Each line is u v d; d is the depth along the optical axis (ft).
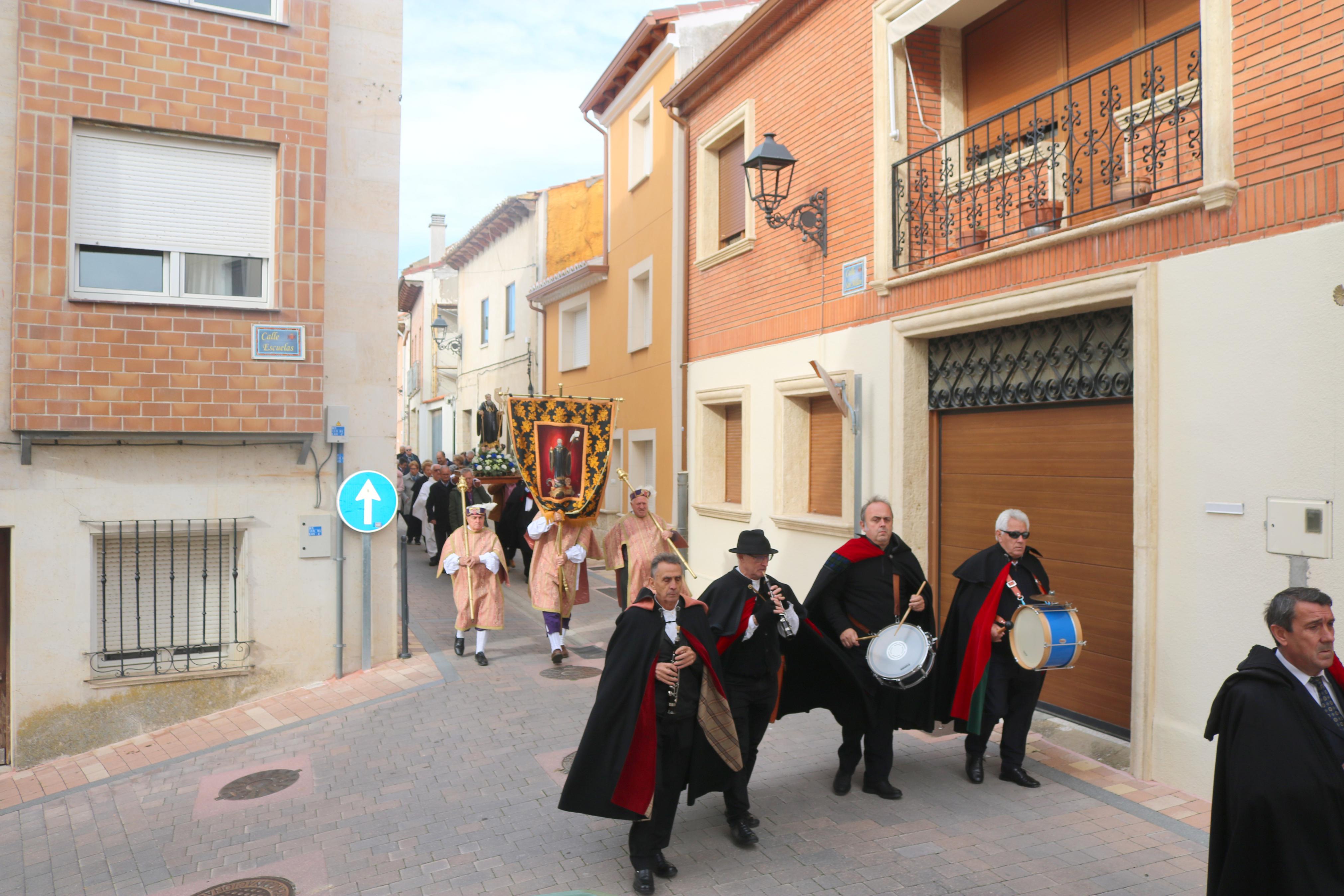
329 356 29.71
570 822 18.20
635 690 15.05
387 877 16.07
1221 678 17.35
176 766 23.54
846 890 14.87
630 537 31.73
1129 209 20.39
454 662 31.09
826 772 20.33
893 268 26.99
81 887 16.84
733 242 38.68
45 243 25.14
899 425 26.40
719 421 39.78
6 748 26.30
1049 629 17.42
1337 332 15.39
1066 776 19.43
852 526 28.40
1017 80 25.68
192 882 16.56
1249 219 16.90
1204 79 17.67
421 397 112.06
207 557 28.50
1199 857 15.53
